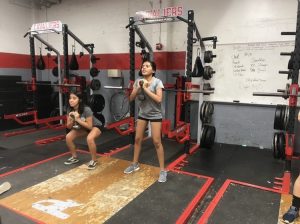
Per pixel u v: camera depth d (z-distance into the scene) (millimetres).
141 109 2965
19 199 2514
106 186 2828
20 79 5789
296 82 2797
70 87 5023
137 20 3873
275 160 3836
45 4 6359
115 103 5918
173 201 2527
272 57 4246
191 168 3479
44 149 4203
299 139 4168
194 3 4777
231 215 2307
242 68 4473
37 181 2928
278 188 2859
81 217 2229
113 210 2348
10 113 5602
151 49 4762
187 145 3967
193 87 4281
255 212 2357
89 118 3316
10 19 5965
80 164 3484
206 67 4199
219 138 4820
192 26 3633
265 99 4367
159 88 2846
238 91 4547
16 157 3811
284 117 3484
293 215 2186
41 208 2357
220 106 4734
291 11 4094
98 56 5977
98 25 5883
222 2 4543
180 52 5031
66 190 2719
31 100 5977
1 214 2252
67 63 4938
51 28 4773
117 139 4938
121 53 5695
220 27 4594
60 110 5574
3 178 2996
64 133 5254
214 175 3254
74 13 6137
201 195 2658
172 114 5156
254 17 4336
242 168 3504
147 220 2207
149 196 2619
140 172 3240
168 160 3785
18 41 6195
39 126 5855
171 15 3584
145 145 4512
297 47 2766
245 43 4402
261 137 4488
